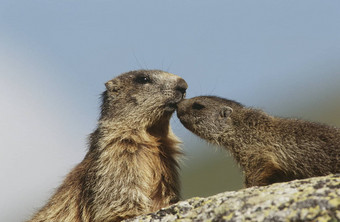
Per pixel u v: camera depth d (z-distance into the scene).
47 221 13.06
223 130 13.84
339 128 11.91
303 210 7.38
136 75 13.98
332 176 8.57
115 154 12.64
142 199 12.29
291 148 12.02
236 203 8.14
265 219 7.53
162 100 13.62
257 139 12.97
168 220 8.84
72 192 12.95
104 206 12.30
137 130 13.20
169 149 13.68
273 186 8.68
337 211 7.15
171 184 13.26
